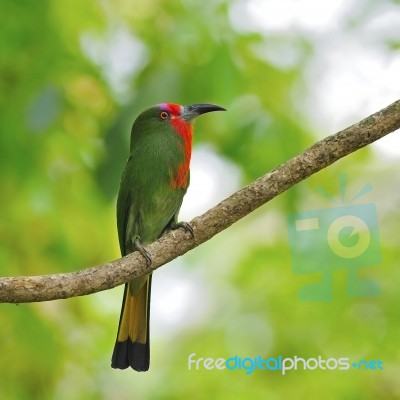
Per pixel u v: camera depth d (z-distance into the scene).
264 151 11.38
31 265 11.07
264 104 11.37
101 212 11.44
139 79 11.22
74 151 11.23
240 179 11.59
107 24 11.55
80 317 11.41
